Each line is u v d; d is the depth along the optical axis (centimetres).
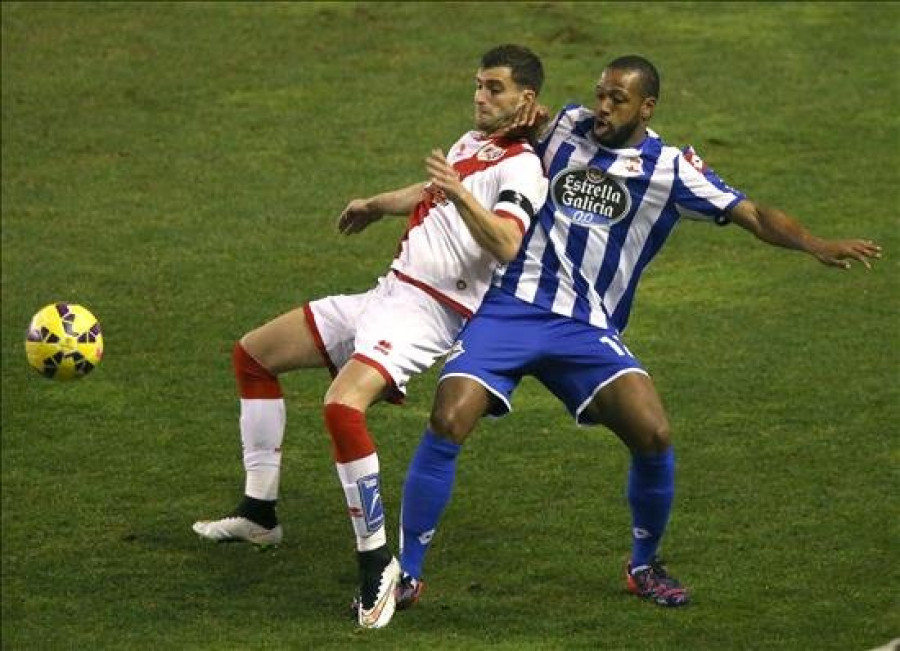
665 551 3269
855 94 6012
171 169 5612
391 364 2961
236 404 4122
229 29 6644
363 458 2914
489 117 2998
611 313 3055
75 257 5016
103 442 3925
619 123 2966
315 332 3159
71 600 3153
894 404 3966
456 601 3072
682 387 4109
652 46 6366
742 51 6341
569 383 3009
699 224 5191
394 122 5878
